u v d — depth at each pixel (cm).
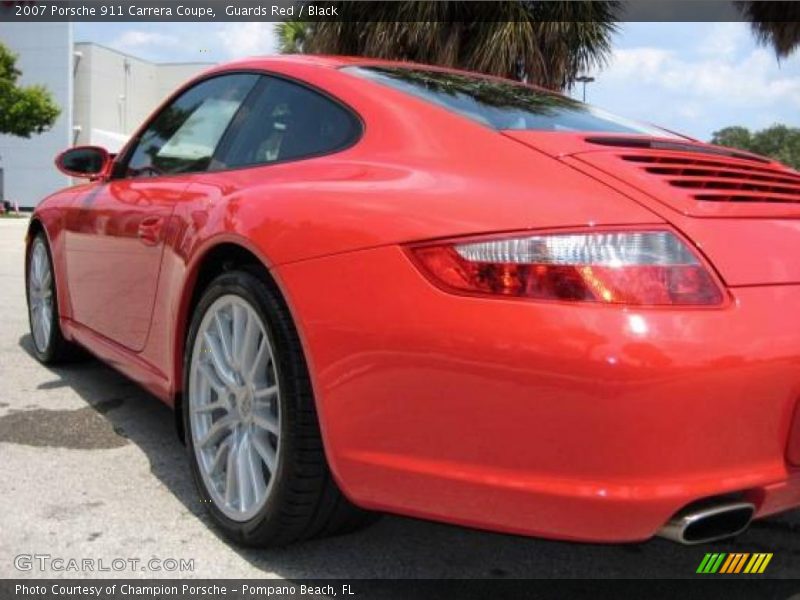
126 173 366
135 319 315
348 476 201
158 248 290
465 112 246
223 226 241
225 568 226
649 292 171
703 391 167
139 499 271
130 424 348
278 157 268
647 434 166
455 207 192
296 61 293
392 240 193
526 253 177
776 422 177
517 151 214
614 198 189
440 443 184
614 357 165
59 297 407
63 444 321
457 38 967
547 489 172
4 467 295
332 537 239
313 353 204
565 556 245
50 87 4697
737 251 183
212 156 301
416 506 191
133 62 5256
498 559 241
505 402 174
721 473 173
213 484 249
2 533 243
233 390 242
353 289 197
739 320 173
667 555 248
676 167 213
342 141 248
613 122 286
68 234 388
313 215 213
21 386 404
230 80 317
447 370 181
